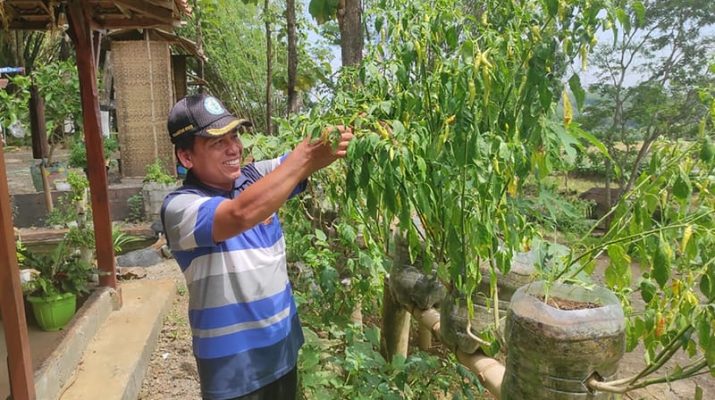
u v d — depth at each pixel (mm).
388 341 2973
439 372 3041
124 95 9664
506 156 1390
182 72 10797
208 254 1739
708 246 1463
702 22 7395
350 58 2842
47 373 3154
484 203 1553
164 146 9883
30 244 7730
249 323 1796
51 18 4371
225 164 1736
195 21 10016
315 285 3080
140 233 8078
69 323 3891
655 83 7535
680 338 1445
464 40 1570
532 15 1508
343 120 1595
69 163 9852
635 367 4012
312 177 2586
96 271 4590
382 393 2277
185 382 3793
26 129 11922
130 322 4363
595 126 7781
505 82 1482
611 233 1608
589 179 9906
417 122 1629
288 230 3082
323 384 2527
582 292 1596
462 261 1691
